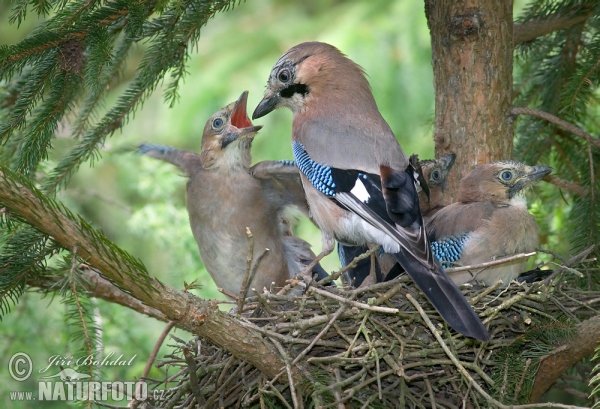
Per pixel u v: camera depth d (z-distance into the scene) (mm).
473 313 8445
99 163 15273
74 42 8969
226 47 17016
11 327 12562
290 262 11648
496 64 10484
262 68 16719
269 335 8492
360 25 16141
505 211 10375
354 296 9086
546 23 10992
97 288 10555
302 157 10430
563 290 9367
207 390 8852
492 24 10422
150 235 13930
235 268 11039
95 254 7348
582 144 11500
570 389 10258
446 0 10578
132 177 15602
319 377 8516
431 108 13984
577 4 10906
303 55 11117
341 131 10352
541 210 12172
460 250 10203
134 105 10227
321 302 8750
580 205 10602
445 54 10664
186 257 13844
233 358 8766
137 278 7496
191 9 9688
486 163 10641
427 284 8758
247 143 11117
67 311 10227
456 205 10750
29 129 9203
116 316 12938
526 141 11664
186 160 11453
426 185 10461
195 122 16469
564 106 10023
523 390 8961
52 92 9180
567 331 8797
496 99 10531
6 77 9094
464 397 8578
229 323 8164
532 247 10336
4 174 7066
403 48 15820
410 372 9000
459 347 8867
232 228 10938
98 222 16734
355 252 11477
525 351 9008
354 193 9781
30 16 16234
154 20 9758
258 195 11023
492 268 10141
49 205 7176
